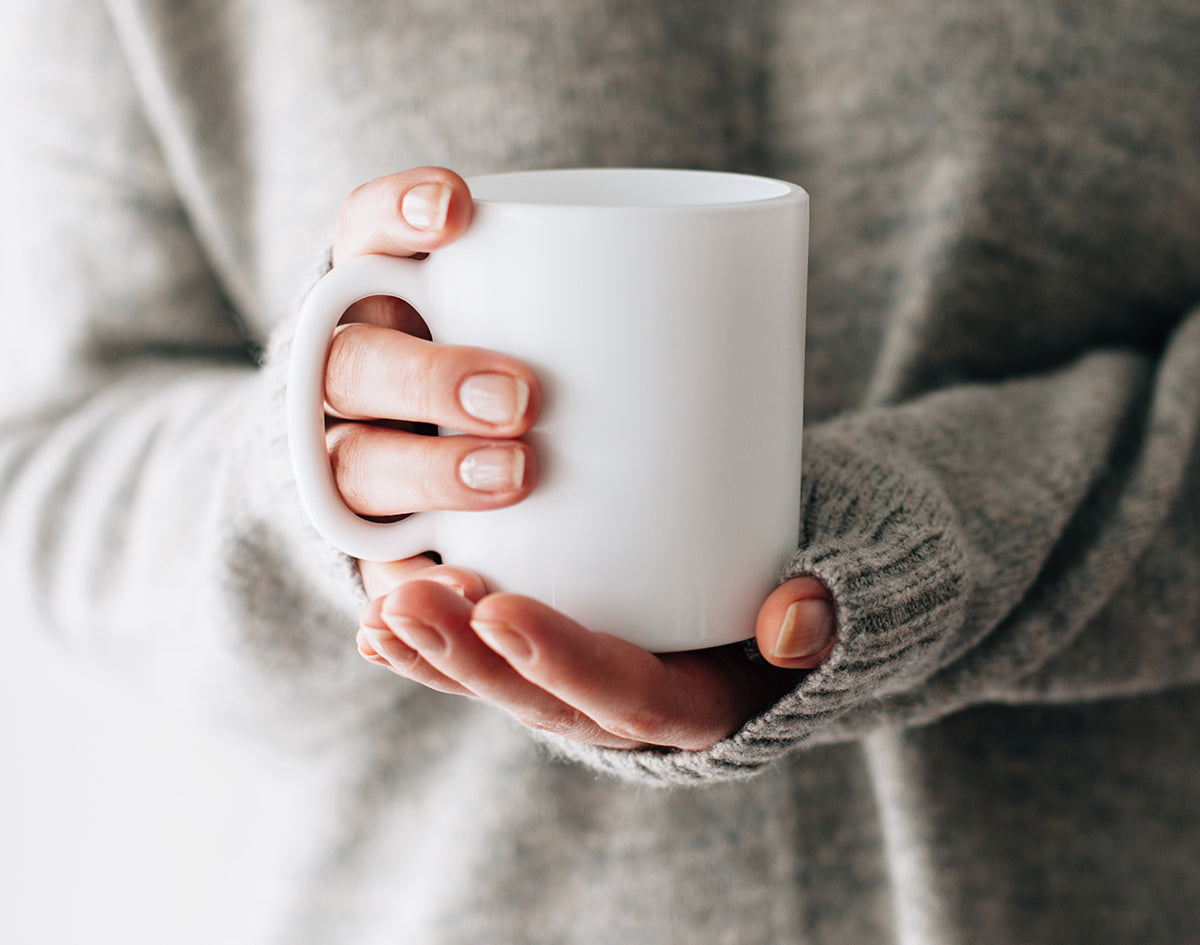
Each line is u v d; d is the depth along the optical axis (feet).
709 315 1.28
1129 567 1.67
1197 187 2.03
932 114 2.04
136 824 3.65
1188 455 1.72
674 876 2.05
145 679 2.29
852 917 2.10
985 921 1.88
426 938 2.11
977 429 1.75
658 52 2.13
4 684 3.56
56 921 3.68
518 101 2.05
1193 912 2.03
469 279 1.29
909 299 2.08
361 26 2.04
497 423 1.27
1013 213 1.98
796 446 1.38
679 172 1.46
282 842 2.34
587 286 1.26
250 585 1.70
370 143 2.06
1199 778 2.00
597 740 1.35
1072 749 1.95
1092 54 1.97
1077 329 2.10
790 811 2.06
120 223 2.20
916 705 1.63
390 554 1.36
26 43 2.17
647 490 1.31
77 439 2.06
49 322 2.21
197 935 3.68
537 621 1.21
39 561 1.97
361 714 2.09
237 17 2.15
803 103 2.23
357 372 1.31
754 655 1.43
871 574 1.34
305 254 2.13
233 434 1.72
